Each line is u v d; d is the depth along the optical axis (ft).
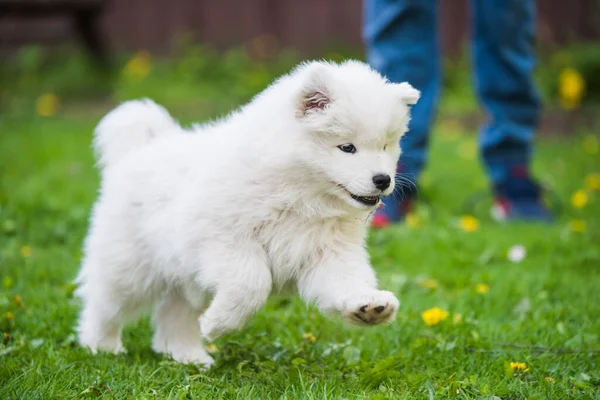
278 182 16.89
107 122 20.75
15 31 65.21
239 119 18.11
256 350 19.26
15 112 53.67
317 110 16.58
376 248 29.04
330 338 20.94
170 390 16.85
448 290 25.70
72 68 61.41
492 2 32.04
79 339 20.35
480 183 40.24
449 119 55.16
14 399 15.76
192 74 61.87
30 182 36.70
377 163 16.61
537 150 46.93
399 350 19.83
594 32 63.26
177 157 18.79
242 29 65.72
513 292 24.56
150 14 65.72
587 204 36.37
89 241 20.15
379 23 30.07
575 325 21.77
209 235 17.21
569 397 16.53
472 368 18.49
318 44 65.10
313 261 17.53
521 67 32.96
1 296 22.80
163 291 19.74
